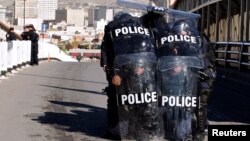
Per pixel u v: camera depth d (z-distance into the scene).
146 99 7.74
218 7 32.22
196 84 7.88
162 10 8.16
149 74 7.78
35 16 186.50
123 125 7.91
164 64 7.82
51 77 18.95
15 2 184.38
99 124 9.49
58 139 8.15
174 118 7.82
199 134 7.94
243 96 15.11
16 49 21.05
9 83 16.19
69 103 12.19
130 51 7.79
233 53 24.58
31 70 22.00
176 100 7.79
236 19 30.39
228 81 20.33
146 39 7.88
